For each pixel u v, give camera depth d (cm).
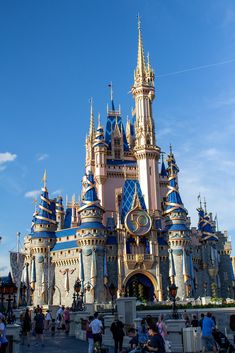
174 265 10075
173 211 10481
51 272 10175
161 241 10431
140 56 12488
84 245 9662
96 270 9481
